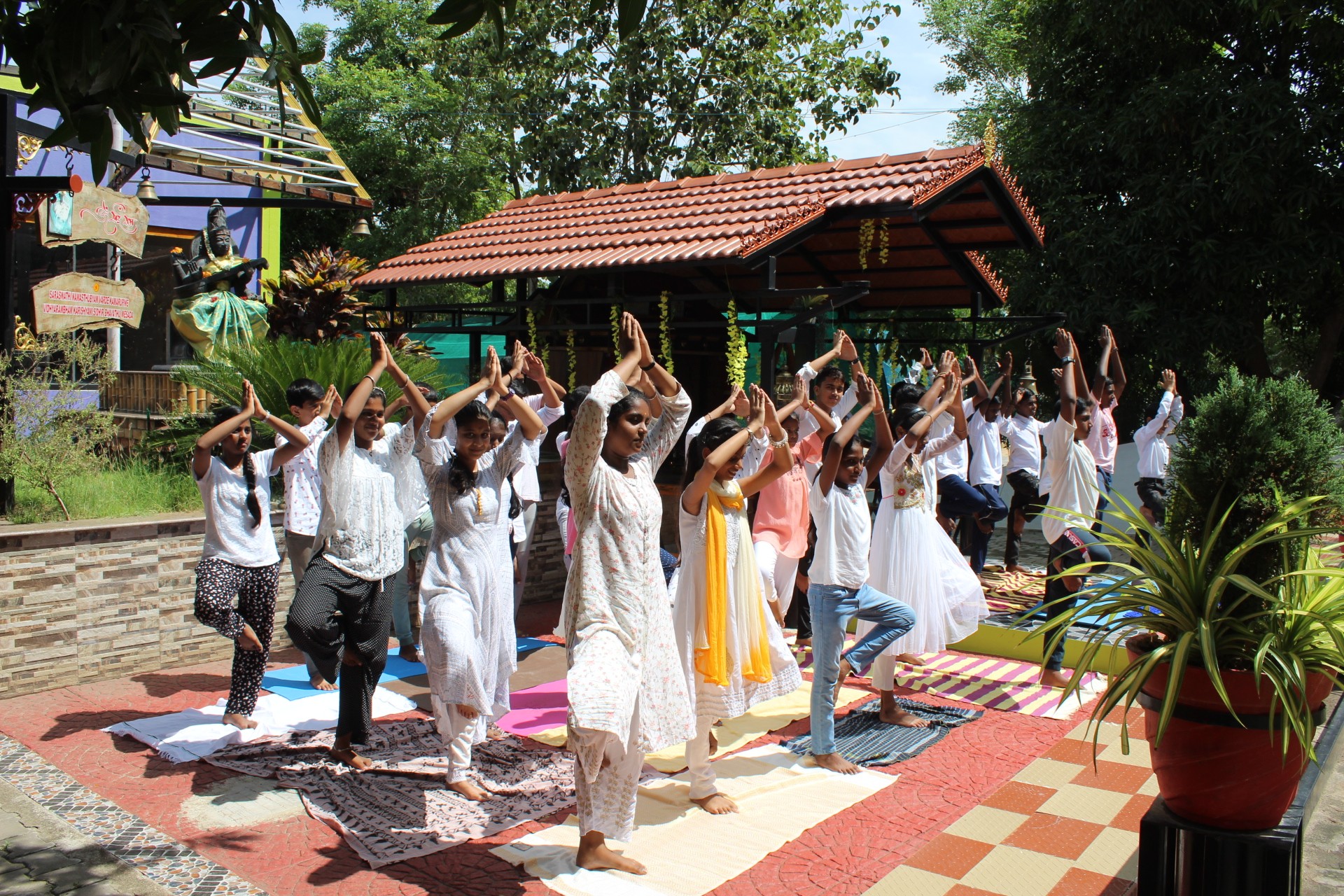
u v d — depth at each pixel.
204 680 6.43
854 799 4.71
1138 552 3.49
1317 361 15.77
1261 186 13.20
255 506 5.49
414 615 7.71
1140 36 14.26
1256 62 14.60
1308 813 4.22
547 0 18.58
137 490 8.02
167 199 11.10
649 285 10.65
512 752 5.23
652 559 4.05
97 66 2.94
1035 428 9.21
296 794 4.71
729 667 4.49
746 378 11.22
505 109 20.28
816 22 19.31
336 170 12.62
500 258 9.50
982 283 9.87
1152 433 10.09
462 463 4.68
